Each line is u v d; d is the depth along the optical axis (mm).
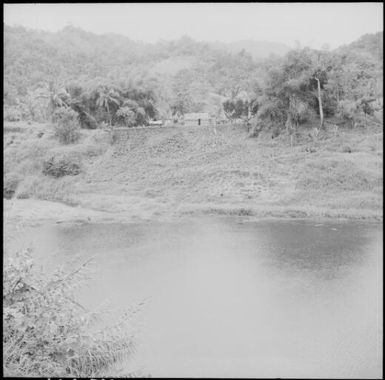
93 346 4586
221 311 5746
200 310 5719
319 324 5520
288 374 5207
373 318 5582
